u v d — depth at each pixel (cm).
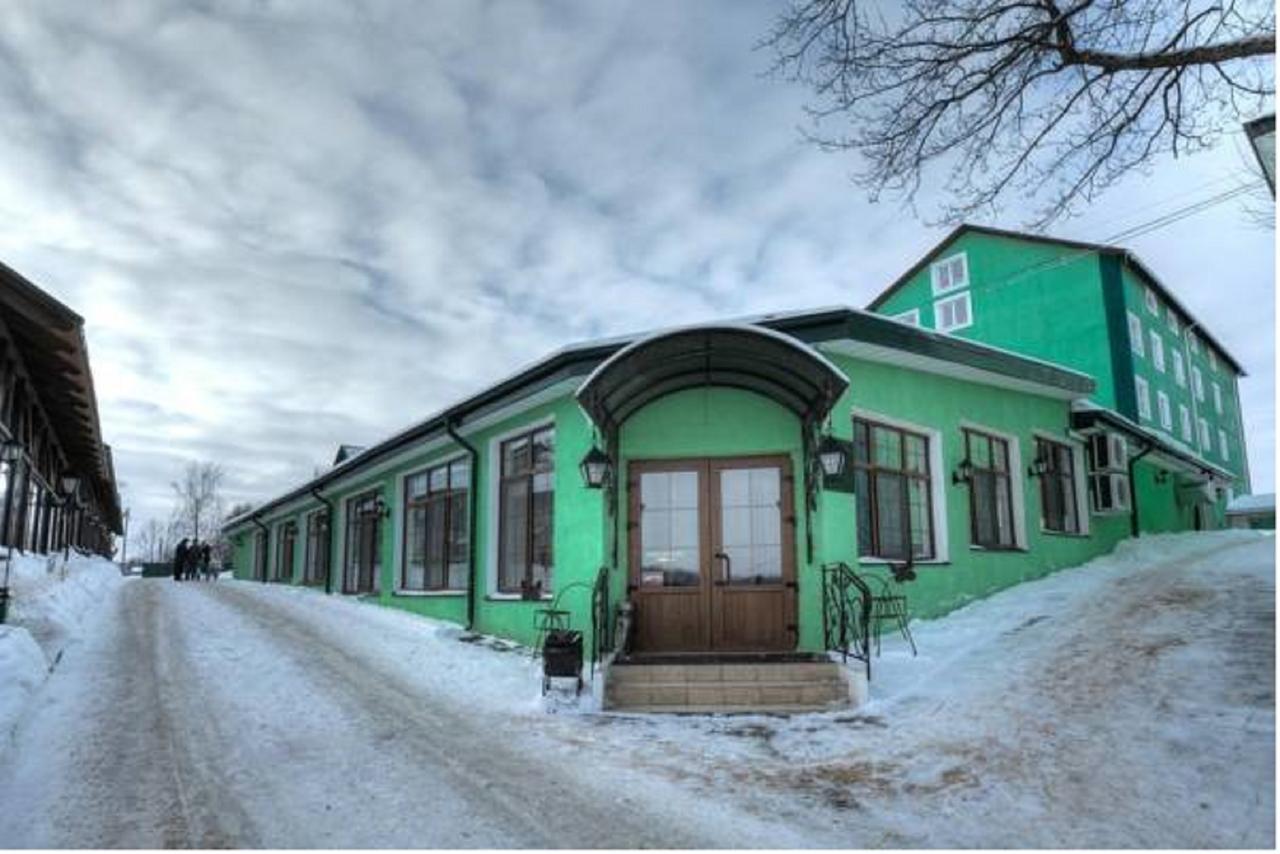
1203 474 2314
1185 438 3061
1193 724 591
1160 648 802
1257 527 3716
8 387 1127
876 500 1023
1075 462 1490
